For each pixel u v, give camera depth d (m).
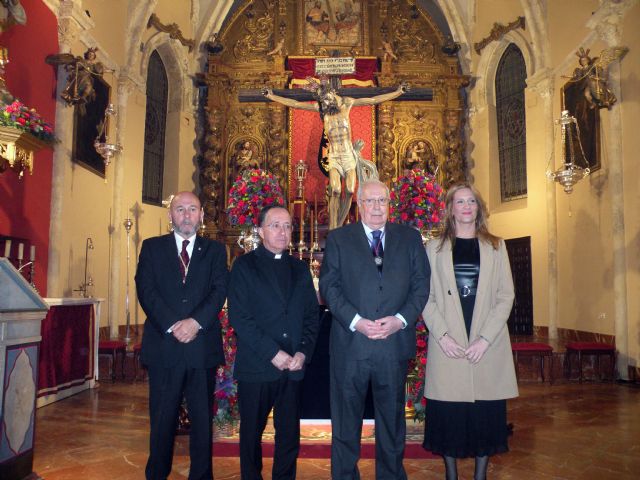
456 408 3.08
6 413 3.09
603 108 8.27
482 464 3.09
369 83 13.67
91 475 3.74
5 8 6.11
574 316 9.53
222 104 13.30
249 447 3.06
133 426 5.08
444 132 13.41
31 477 3.37
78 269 8.57
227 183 13.20
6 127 4.75
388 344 2.91
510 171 12.51
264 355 3.00
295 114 13.34
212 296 3.24
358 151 8.27
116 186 10.14
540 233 10.84
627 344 7.80
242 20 13.84
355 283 2.98
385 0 13.92
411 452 4.12
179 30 12.30
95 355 7.27
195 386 3.18
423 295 2.97
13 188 6.77
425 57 13.83
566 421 5.30
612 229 8.12
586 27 8.93
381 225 3.09
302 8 13.88
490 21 12.87
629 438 4.67
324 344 4.26
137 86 10.92
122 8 10.45
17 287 3.26
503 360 3.07
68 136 8.14
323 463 4.03
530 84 11.12
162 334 3.14
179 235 3.38
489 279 3.09
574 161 9.48
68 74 8.05
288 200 13.01
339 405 2.95
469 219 3.15
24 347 3.29
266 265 3.21
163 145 12.64
